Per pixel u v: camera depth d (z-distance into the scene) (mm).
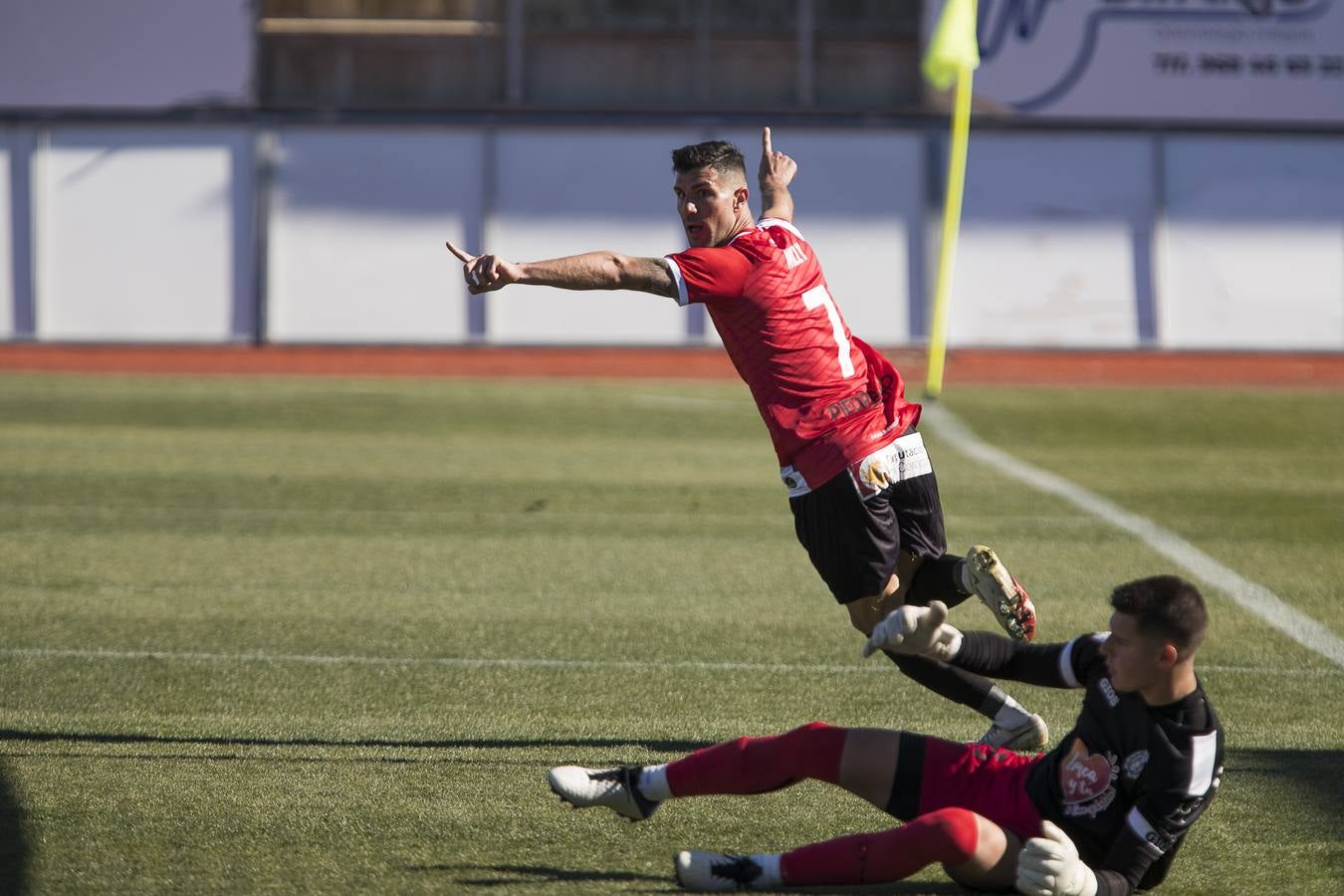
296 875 14336
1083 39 89375
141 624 26078
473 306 91125
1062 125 90000
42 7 89625
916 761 13758
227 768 18047
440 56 91688
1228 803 16781
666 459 47375
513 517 37406
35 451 47094
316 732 19891
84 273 90938
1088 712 13391
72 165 90438
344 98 91625
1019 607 17000
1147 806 12883
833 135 90688
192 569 30844
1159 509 38844
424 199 90875
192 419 54906
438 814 16312
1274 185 90562
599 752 19078
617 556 32781
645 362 82500
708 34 91438
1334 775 17891
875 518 17766
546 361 82688
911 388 67750
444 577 30391
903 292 90812
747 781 14133
